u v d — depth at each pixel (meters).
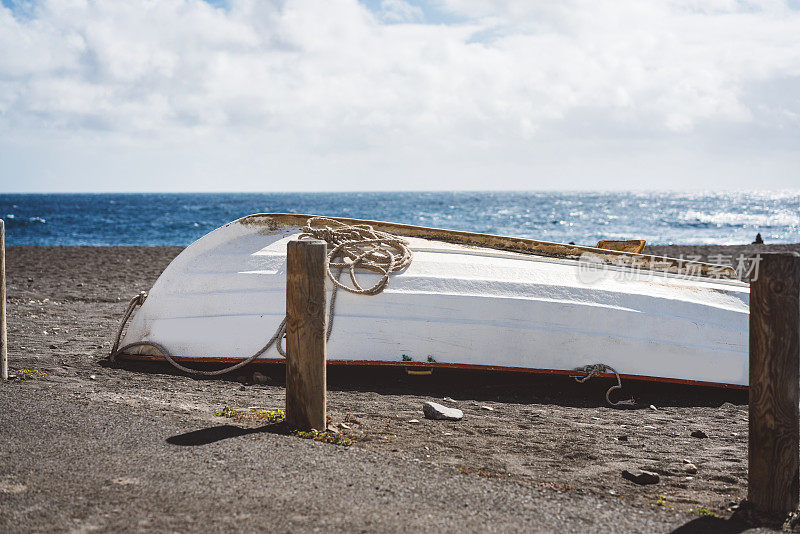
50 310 11.47
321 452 4.17
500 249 7.68
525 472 4.27
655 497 3.94
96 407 5.04
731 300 7.25
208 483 3.62
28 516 3.21
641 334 6.79
